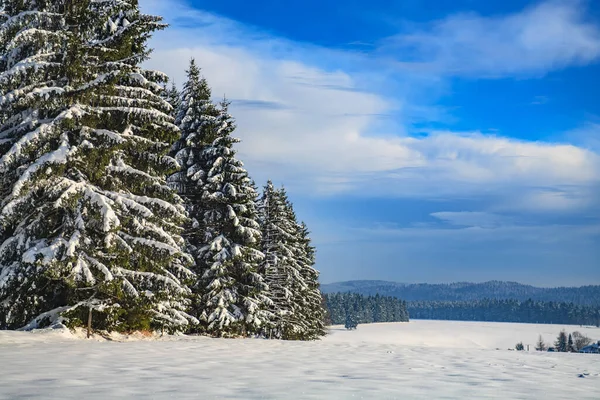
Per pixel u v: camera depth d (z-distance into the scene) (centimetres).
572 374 1124
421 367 1117
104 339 1680
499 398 707
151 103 1812
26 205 1560
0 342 1273
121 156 1800
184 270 2027
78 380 714
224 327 2556
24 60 1572
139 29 1775
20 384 665
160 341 1741
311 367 1023
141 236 1797
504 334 19475
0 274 1589
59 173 1566
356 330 17188
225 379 782
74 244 1523
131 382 712
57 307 1698
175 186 2686
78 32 1716
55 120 1561
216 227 2689
